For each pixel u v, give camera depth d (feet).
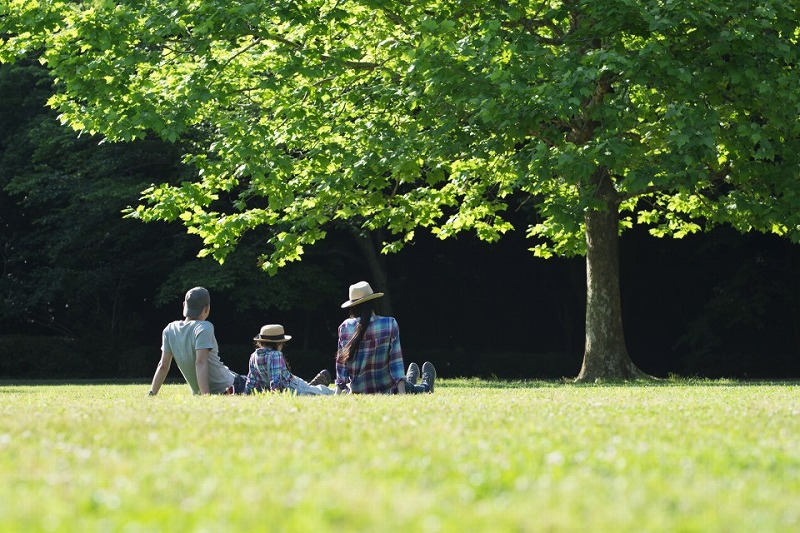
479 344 189.47
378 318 49.39
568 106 74.59
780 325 167.02
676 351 181.47
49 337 152.15
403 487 17.38
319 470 19.57
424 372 54.75
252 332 182.70
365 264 179.42
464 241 178.50
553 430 27.48
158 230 159.53
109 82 85.15
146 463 20.61
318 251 171.01
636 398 46.01
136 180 151.94
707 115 78.33
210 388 51.60
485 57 79.00
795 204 84.17
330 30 90.74
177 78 90.07
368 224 102.17
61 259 157.58
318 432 26.55
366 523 14.06
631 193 99.76
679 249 169.37
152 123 83.35
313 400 40.65
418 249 181.37
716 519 14.73
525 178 83.05
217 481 17.98
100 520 14.35
